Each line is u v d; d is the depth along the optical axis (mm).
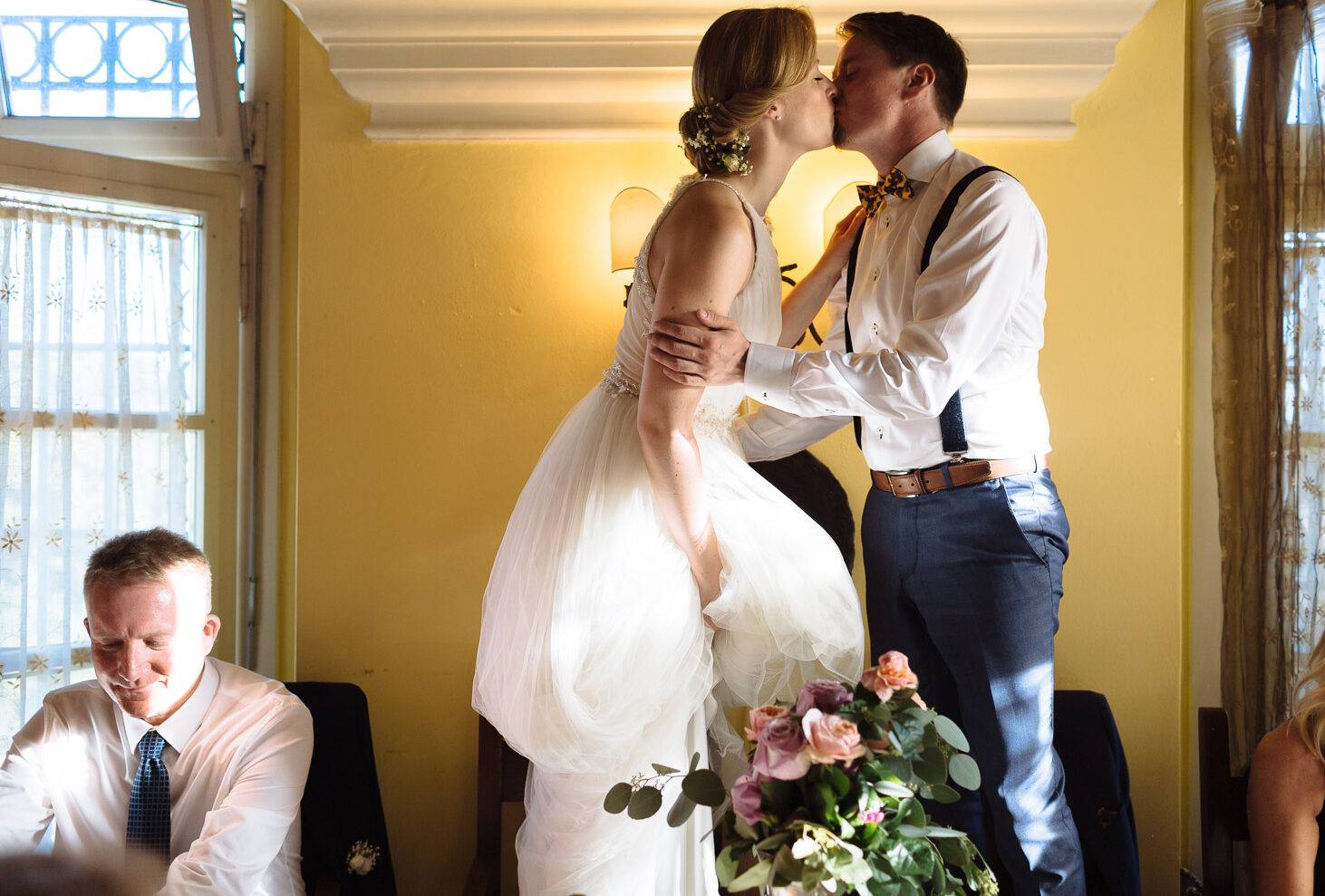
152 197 2678
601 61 2428
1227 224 2387
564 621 1713
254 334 2830
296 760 1984
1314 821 1791
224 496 2785
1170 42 2457
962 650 1917
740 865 1337
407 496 2553
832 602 1851
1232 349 2385
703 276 1622
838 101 1949
